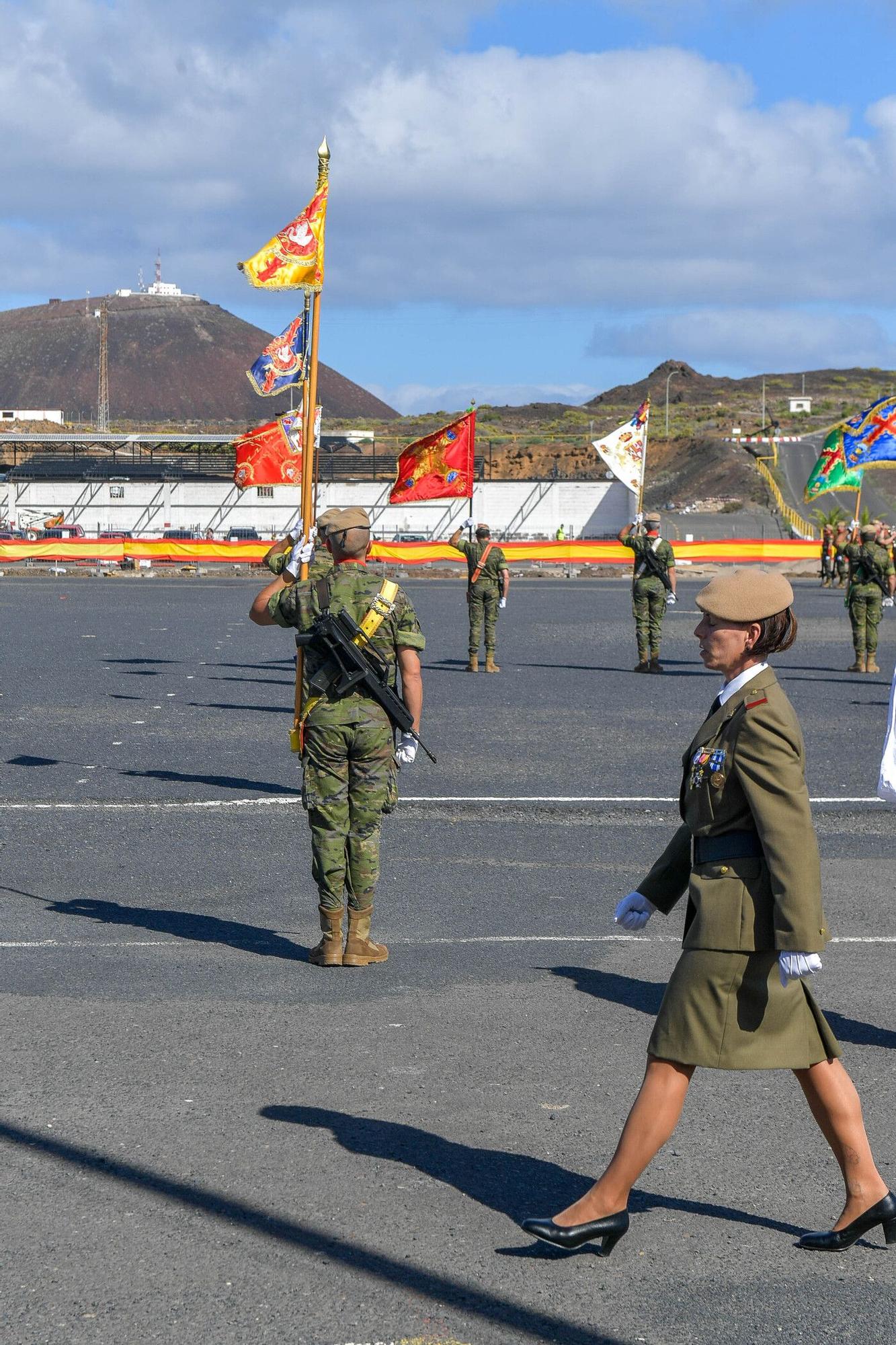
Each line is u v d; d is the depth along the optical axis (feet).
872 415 101.09
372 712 22.52
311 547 23.98
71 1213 13.78
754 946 12.48
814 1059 12.89
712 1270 12.87
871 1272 12.91
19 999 20.52
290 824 33.22
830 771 41.11
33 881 27.73
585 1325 11.85
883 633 94.22
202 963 22.49
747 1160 15.37
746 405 645.92
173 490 278.05
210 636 89.45
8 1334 11.55
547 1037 19.17
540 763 41.98
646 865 29.58
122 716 51.49
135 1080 17.37
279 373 35.83
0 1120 16.06
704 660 13.23
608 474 292.81
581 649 82.84
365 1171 14.82
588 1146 15.60
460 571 188.85
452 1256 13.03
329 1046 18.69
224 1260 12.87
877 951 23.57
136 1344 11.41
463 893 27.22
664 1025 12.84
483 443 494.59
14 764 41.14
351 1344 11.48
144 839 31.50
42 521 274.77
